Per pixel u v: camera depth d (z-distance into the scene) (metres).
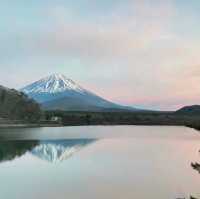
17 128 145.12
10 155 52.53
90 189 27.88
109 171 36.50
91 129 143.38
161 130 136.38
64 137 92.56
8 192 27.16
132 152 55.47
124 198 24.86
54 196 25.80
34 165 41.69
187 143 73.25
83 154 53.12
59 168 39.06
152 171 36.31
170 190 27.16
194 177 32.59
